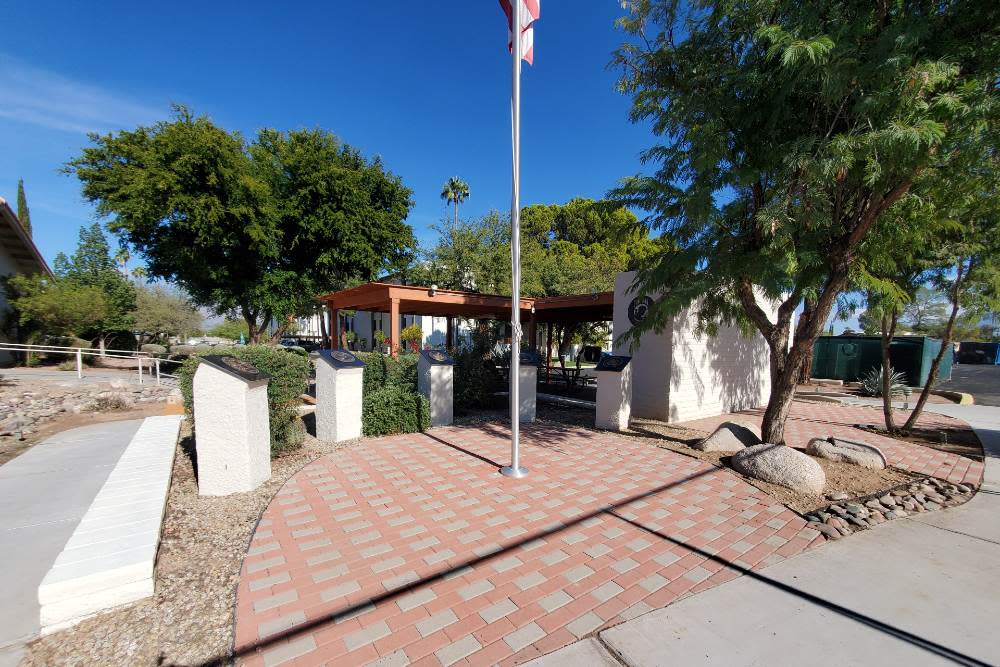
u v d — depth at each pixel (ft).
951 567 9.89
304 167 50.72
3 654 7.19
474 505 12.99
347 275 58.29
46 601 7.72
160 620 7.87
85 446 19.26
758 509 13.00
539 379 47.47
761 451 16.05
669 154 15.97
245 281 50.62
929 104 11.37
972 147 11.27
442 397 23.86
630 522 12.02
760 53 14.70
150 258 49.44
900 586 9.07
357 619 7.79
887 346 23.97
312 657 6.85
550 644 7.21
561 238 98.53
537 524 11.80
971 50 12.03
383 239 59.47
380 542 10.67
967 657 6.98
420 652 6.99
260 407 14.52
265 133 55.06
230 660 6.81
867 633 7.56
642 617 7.93
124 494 12.16
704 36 16.01
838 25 12.64
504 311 45.24
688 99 15.33
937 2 12.22
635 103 17.16
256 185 44.45
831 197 14.76
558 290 62.54
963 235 19.24
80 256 74.59
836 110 13.87
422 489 14.19
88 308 50.52
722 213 15.78
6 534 11.28
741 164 15.30
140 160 42.57
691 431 23.53
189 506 12.66
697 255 16.17
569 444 20.17
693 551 10.48
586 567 9.68
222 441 13.48
